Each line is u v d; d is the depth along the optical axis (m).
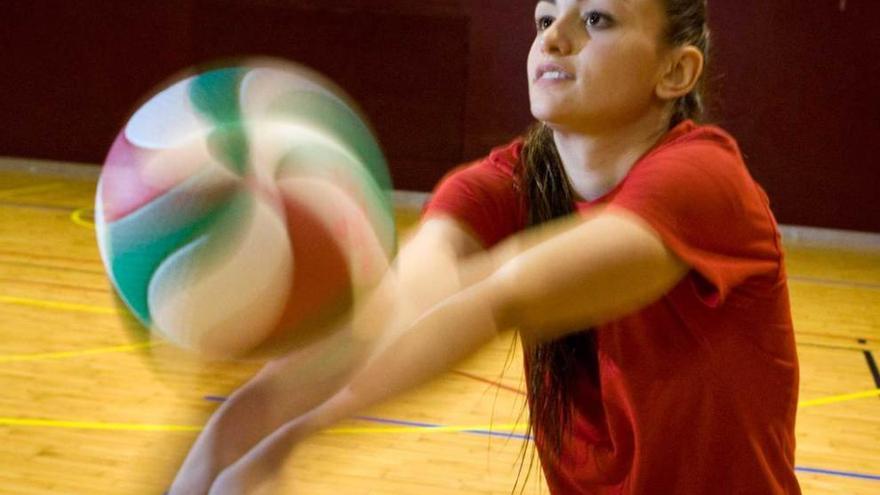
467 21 15.91
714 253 1.81
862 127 15.05
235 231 1.57
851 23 14.88
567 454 2.46
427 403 7.12
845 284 12.54
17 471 5.67
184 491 1.35
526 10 15.76
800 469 6.37
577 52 2.07
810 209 15.30
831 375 8.56
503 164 2.37
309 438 1.39
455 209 2.26
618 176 2.17
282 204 1.61
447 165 16.25
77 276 10.56
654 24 2.05
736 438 2.17
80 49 17.09
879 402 7.85
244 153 1.70
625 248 1.55
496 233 2.31
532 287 1.44
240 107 1.84
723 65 15.23
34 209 14.21
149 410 6.70
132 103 17.05
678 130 2.08
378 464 6.05
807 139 15.18
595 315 1.53
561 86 2.09
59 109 17.27
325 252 1.58
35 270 10.73
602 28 2.05
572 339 2.31
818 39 14.98
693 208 1.74
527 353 2.39
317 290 1.55
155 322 1.58
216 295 1.54
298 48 16.42
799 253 14.42
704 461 2.21
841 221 15.25
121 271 1.61
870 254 14.63
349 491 5.65
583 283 1.49
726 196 1.83
